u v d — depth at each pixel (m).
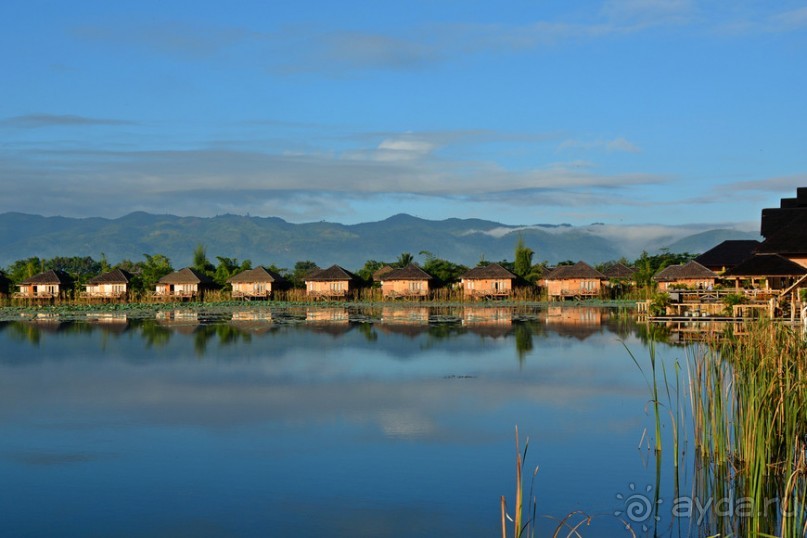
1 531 14.58
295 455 19.20
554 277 96.56
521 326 53.97
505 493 16.19
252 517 15.10
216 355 38.50
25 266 111.38
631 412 23.20
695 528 14.16
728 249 76.69
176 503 15.90
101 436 21.38
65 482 17.34
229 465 18.44
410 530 14.36
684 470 17.17
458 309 79.12
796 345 17.97
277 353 39.09
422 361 35.44
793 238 47.00
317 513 15.23
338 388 28.33
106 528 14.67
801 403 15.50
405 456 18.94
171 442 20.61
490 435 20.80
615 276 103.06
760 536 13.05
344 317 66.56
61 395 27.45
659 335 44.06
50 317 69.56
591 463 17.92
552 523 14.53
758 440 14.05
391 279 99.56
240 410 24.55
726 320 45.94
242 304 93.94
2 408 25.19
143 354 39.09
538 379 29.55
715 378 17.58
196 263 113.06
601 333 47.22
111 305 91.56
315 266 135.12
